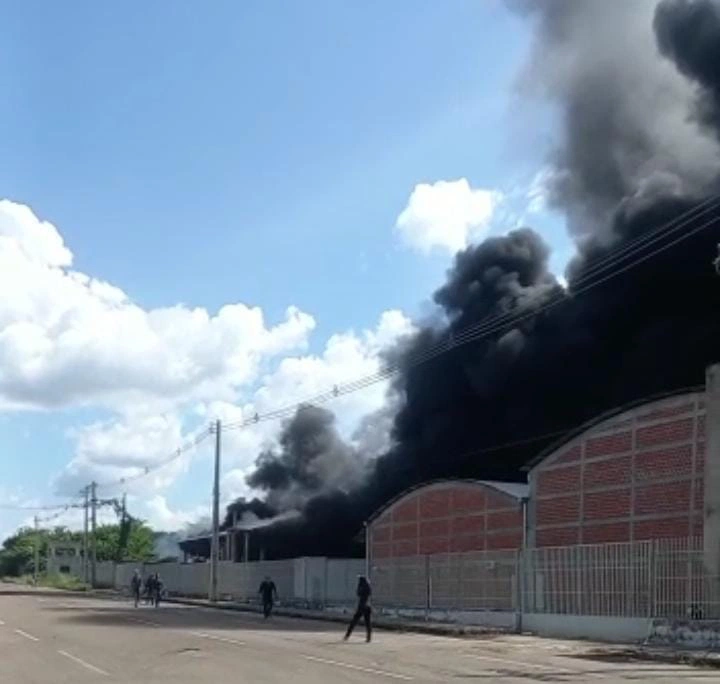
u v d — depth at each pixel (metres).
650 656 23.80
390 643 27.30
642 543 30.73
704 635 27.06
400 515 47.84
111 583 95.62
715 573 28.62
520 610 35.41
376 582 46.75
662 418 32.50
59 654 22.00
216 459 61.53
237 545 81.88
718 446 29.69
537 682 17.27
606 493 34.56
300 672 18.19
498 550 39.75
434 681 16.94
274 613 46.28
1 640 26.30
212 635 28.98
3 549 167.12
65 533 156.12
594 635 30.92
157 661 20.34
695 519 30.58
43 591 83.88
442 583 41.06
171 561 95.31
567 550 33.78
